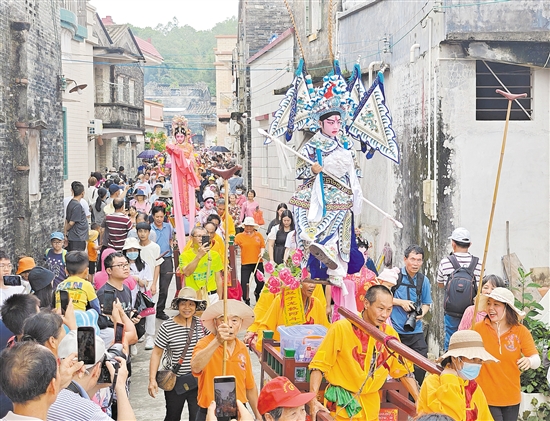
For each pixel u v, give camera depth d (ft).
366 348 20.61
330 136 25.84
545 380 27.22
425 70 39.70
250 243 48.98
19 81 51.57
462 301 28.71
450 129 37.40
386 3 48.16
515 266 37.17
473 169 37.55
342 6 59.21
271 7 106.73
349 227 25.81
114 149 129.29
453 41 36.40
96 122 102.42
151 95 315.58
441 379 18.19
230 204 72.84
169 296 56.03
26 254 52.39
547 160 37.60
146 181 94.68
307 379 23.08
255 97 98.17
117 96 116.98
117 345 19.89
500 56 36.58
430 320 39.24
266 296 28.35
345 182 25.73
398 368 21.15
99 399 20.25
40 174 57.21
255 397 22.36
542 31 36.29
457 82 37.29
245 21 106.52
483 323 23.44
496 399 23.17
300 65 26.04
